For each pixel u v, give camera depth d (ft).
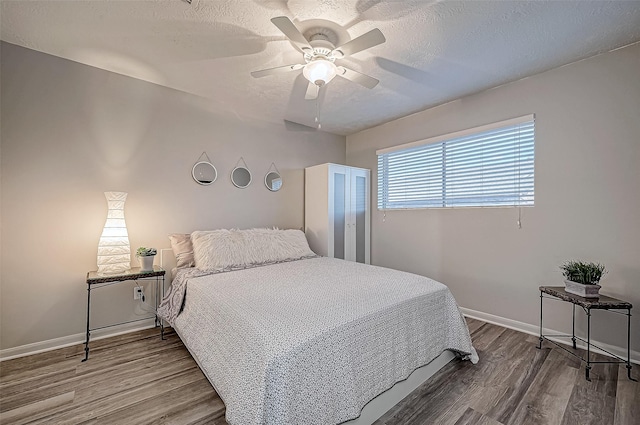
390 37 6.63
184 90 9.67
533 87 8.54
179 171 9.73
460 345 6.81
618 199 7.20
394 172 12.75
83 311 8.02
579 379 6.28
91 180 8.14
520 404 5.49
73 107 7.87
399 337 5.62
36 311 7.39
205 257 8.67
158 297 9.23
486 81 8.89
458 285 10.44
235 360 4.79
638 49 6.89
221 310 5.73
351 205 13.00
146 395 5.68
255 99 10.32
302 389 4.09
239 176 11.18
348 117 12.18
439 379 6.31
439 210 11.05
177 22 6.17
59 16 5.99
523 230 8.82
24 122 7.22
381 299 5.87
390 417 5.17
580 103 7.72
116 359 7.07
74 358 7.11
